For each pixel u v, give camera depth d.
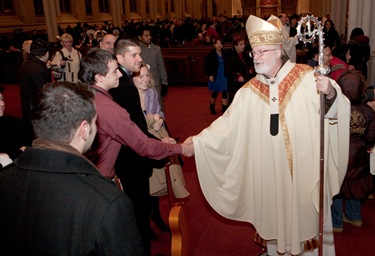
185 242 2.53
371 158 3.21
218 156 2.48
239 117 2.44
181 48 10.52
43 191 1.19
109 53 2.17
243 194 2.57
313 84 2.31
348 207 3.37
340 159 2.41
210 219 3.63
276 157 2.33
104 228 1.15
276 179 2.35
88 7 19.00
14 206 1.21
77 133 1.29
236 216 2.62
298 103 2.30
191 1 29.59
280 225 2.39
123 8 21.34
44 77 4.41
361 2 6.87
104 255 1.16
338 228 3.28
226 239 3.29
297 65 2.38
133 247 1.21
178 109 7.92
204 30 16.70
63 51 5.68
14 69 11.70
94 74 2.12
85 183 1.20
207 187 2.54
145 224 2.66
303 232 2.45
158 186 2.96
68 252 1.16
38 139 1.27
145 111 3.07
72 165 1.22
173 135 6.24
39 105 1.25
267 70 2.26
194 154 2.45
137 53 2.51
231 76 5.75
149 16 24.33
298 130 2.32
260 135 2.39
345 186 3.13
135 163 2.53
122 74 2.49
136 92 2.47
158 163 2.55
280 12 27.59
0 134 2.58
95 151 2.13
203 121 6.97
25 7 15.98
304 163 2.35
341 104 2.23
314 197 2.35
